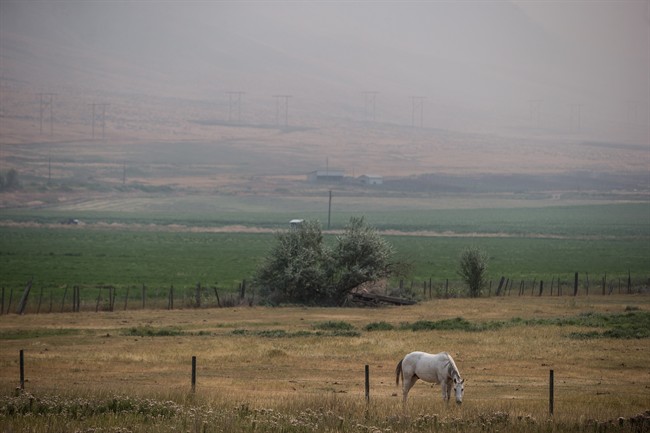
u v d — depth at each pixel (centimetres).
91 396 5959
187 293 16175
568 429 5119
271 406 5734
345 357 8844
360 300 15200
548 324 11362
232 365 8325
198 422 4928
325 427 5031
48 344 9712
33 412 5406
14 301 14375
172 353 8975
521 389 7119
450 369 5931
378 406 5750
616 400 6450
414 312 13662
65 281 18400
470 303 14812
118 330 10969
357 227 15888
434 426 5119
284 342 9881
